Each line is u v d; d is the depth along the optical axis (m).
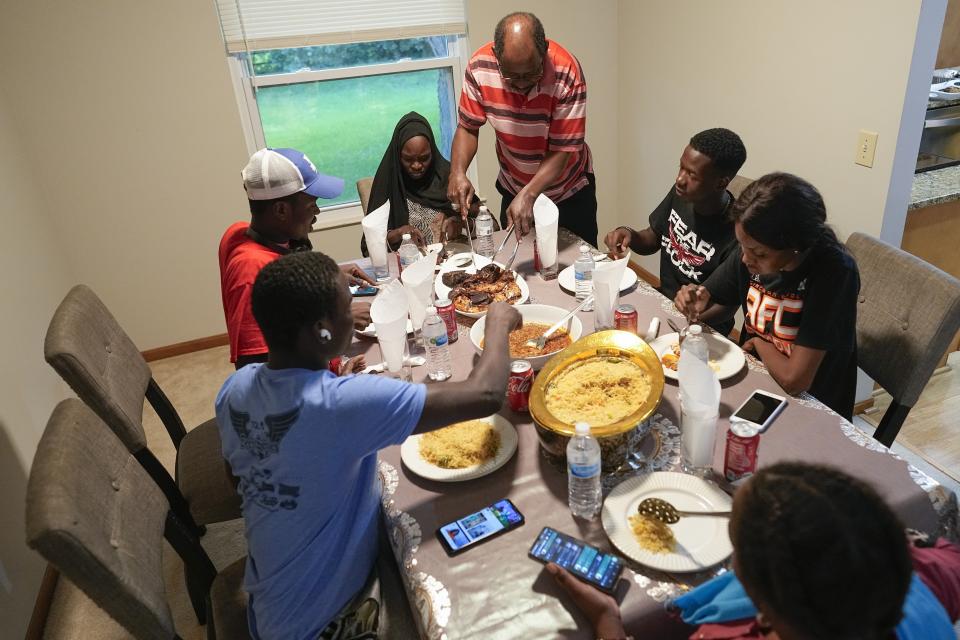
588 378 1.31
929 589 0.75
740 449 1.12
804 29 2.42
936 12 2.00
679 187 1.96
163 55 2.99
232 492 1.75
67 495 1.13
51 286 2.86
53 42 2.82
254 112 3.31
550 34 3.48
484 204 2.47
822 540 0.59
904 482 1.13
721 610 0.85
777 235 1.33
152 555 1.31
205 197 3.30
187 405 3.07
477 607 1.00
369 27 3.24
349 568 1.18
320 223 3.56
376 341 1.80
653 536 1.05
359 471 1.19
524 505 1.18
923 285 1.59
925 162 2.71
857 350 1.73
